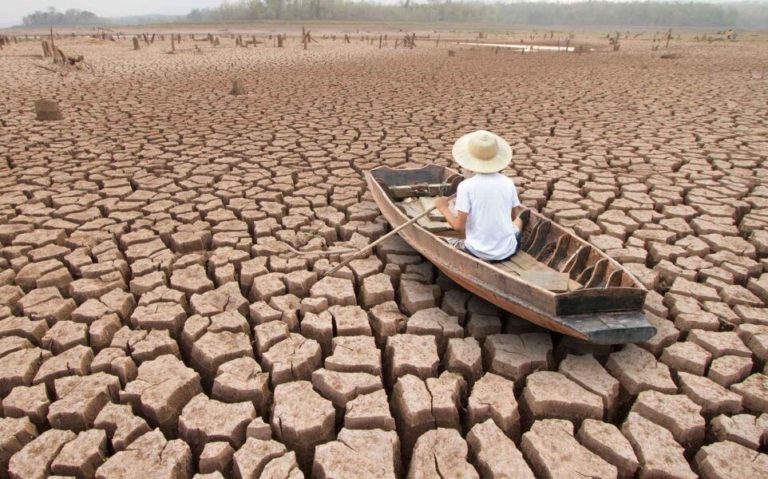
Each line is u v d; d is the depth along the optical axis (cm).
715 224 622
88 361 384
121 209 664
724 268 522
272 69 2288
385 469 293
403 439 338
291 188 739
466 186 426
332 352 422
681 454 308
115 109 1323
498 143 420
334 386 356
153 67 2328
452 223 448
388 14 15012
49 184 752
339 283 495
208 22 14025
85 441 307
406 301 474
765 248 567
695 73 2203
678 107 1399
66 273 499
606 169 845
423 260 542
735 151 941
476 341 408
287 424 324
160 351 395
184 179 796
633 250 559
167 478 286
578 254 432
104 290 475
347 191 734
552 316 354
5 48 3456
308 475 319
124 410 332
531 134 1095
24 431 318
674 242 592
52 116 1171
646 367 379
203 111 1315
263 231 600
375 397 347
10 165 847
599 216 648
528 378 367
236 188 738
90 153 918
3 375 360
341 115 1279
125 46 3831
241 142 1006
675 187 748
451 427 341
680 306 455
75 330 412
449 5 15488
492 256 432
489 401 346
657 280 509
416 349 398
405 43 4128
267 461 302
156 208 661
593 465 297
